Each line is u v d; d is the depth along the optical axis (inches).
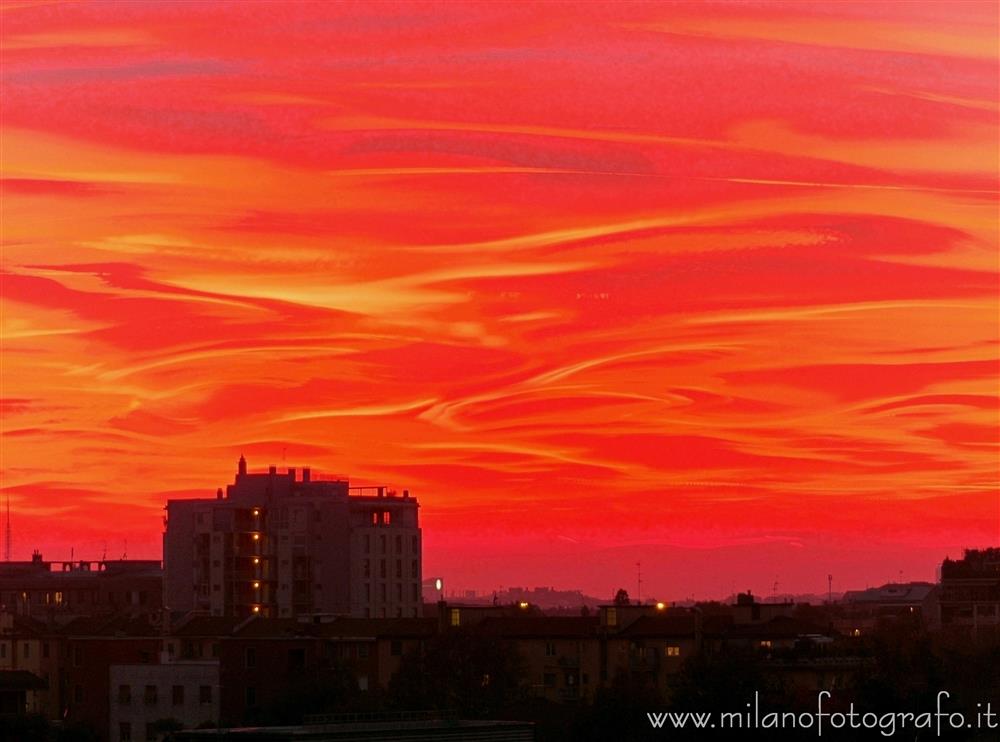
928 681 7071.9
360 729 5625.0
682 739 6973.4
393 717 6363.2
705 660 7219.5
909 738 6855.3
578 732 7396.7
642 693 7460.6
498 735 5959.6
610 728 7322.8
